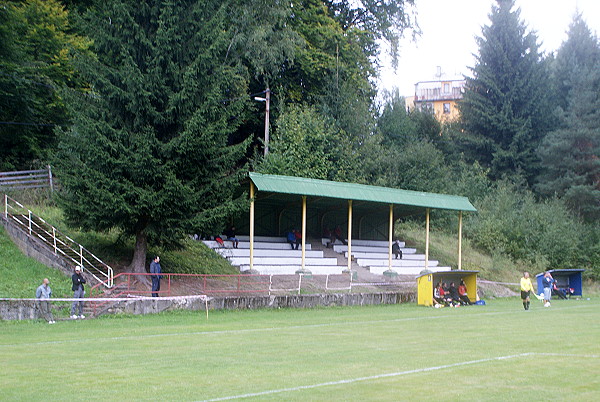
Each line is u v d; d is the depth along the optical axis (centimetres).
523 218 5659
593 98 6981
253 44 4409
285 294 3019
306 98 5588
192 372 1166
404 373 1152
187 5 2833
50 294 2264
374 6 6069
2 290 2364
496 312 2762
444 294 3225
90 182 2534
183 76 2725
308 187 3419
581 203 6575
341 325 2109
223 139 2853
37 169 4059
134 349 1491
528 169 7338
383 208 4441
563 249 5450
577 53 8469
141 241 2784
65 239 2981
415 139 7106
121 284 2577
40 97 4156
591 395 959
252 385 1041
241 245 3750
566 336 1775
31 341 1658
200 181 2805
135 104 2630
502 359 1322
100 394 969
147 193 2550
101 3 2958
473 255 5172
